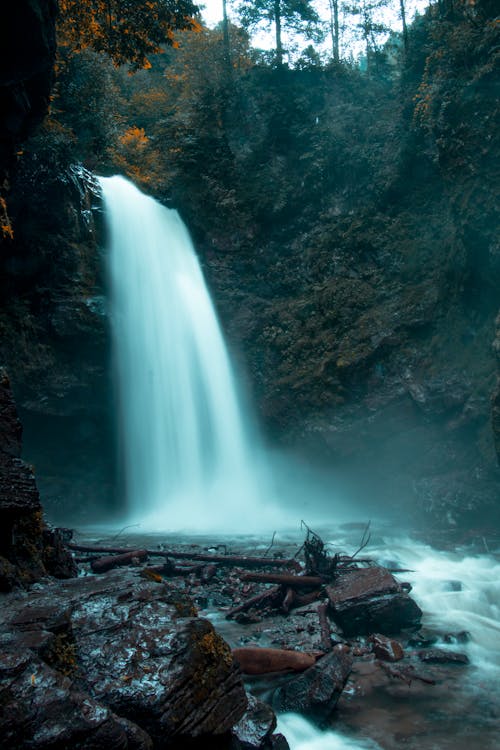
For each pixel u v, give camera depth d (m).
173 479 21.81
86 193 21.33
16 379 19.17
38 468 20.66
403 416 18.27
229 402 23.02
